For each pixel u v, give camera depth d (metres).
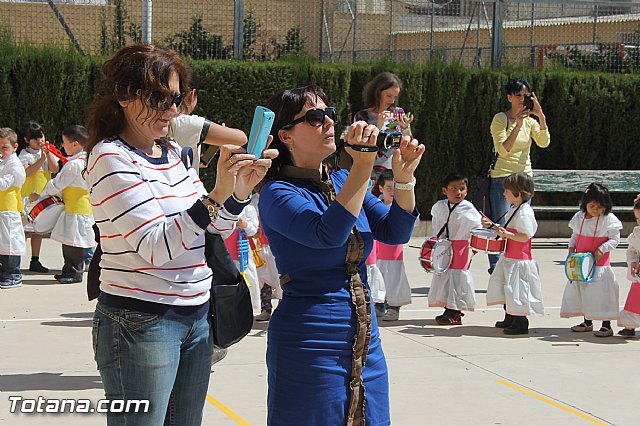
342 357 3.52
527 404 5.86
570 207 14.62
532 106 10.73
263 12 14.70
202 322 3.41
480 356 7.17
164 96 3.23
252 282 7.75
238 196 3.36
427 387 6.21
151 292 3.22
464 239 8.25
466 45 16.05
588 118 15.23
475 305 8.59
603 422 5.52
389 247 8.46
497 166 10.96
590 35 16.64
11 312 8.45
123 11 14.05
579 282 8.09
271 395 3.58
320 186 3.68
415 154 3.76
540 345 7.63
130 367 3.22
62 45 13.60
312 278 3.55
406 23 16.05
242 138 4.63
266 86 13.66
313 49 15.18
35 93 12.84
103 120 3.30
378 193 8.36
